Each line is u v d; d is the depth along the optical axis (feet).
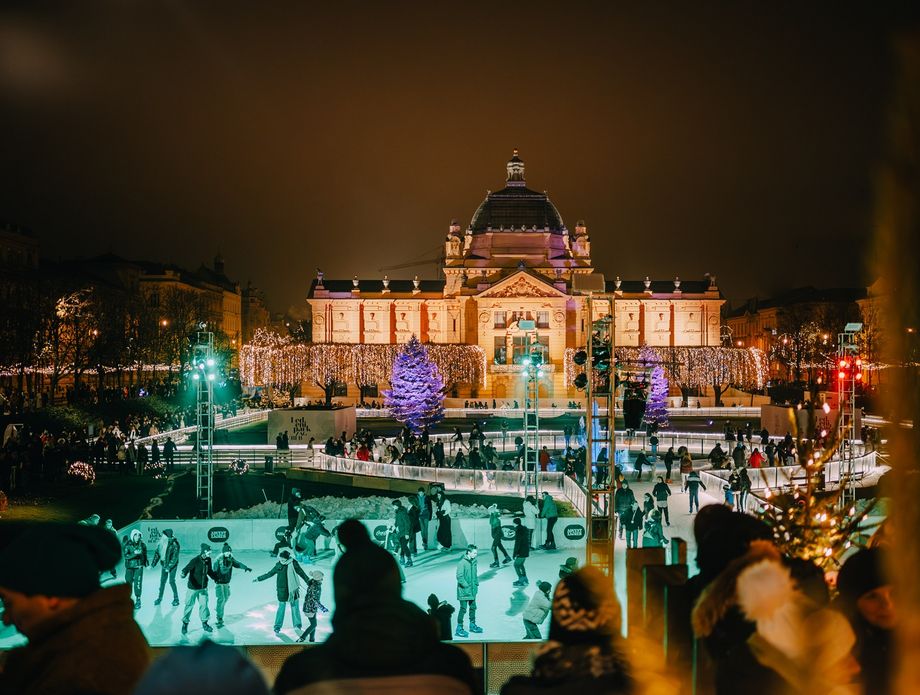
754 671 18.10
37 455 162.40
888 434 16.51
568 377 425.69
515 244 494.59
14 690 14.90
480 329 460.96
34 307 272.92
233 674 12.05
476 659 43.39
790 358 436.76
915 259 14.85
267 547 111.96
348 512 126.11
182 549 110.83
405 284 512.22
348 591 17.34
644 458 167.73
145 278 524.11
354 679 15.67
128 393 331.98
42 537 15.66
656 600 28.22
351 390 440.45
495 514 104.47
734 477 137.80
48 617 15.30
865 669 18.22
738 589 18.80
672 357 395.55
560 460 179.73
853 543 32.99
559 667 16.80
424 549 114.01
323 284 506.89
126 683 14.85
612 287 501.15
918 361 15.46
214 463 195.62
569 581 17.89
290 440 238.48
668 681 17.34
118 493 154.51
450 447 225.76
